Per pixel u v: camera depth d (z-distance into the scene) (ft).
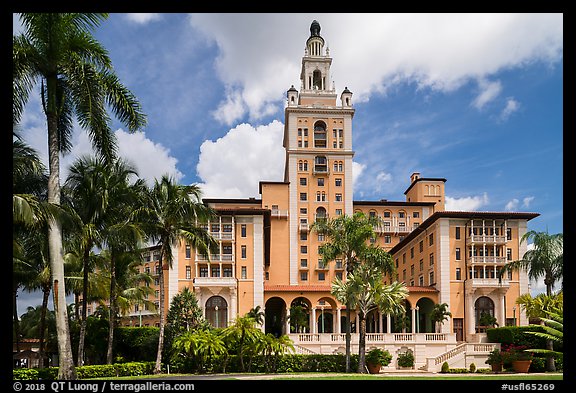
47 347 183.21
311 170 344.28
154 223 143.23
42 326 132.67
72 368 88.33
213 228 245.45
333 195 343.26
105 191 118.21
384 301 155.12
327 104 360.48
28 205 76.43
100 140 97.55
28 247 124.26
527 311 189.67
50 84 91.97
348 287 157.17
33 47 88.33
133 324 340.39
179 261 244.63
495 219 237.45
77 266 148.25
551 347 161.38
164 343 165.37
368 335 197.16
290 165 343.46
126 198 130.00
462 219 237.45
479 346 188.34
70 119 101.30
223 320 234.38
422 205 368.27
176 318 193.26
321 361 164.86
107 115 97.04
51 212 85.81
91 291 160.45
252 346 147.74
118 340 171.94
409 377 117.60
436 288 237.25
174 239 147.54
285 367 161.48
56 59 90.38
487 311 230.27
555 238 163.84
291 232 334.44
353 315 312.91
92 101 93.86
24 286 133.80
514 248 236.63
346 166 346.95
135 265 177.78
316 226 173.58
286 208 337.31
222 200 334.24
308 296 250.37
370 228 168.76
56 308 88.28
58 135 100.48
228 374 137.39
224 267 245.86
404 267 297.53
